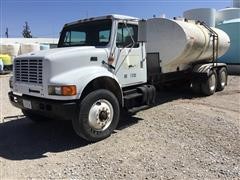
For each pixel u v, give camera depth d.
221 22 20.75
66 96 5.52
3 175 4.66
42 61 5.68
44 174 4.64
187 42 9.10
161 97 10.50
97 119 5.90
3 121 7.85
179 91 11.79
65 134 6.62
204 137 6.07
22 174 4.67
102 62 6.33
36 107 5.95
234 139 5.93
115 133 6.47
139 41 6.70
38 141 6.21
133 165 4.86
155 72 8.95
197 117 7.40
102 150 5.53
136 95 6.92
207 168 4.72
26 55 6.24
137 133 6.42
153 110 8.29
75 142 6.07
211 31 11.27
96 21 6.81
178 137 6.10
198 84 10.67
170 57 9.38
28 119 7.98
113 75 6.41
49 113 5.81
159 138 6.07
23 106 6.32
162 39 9.41
